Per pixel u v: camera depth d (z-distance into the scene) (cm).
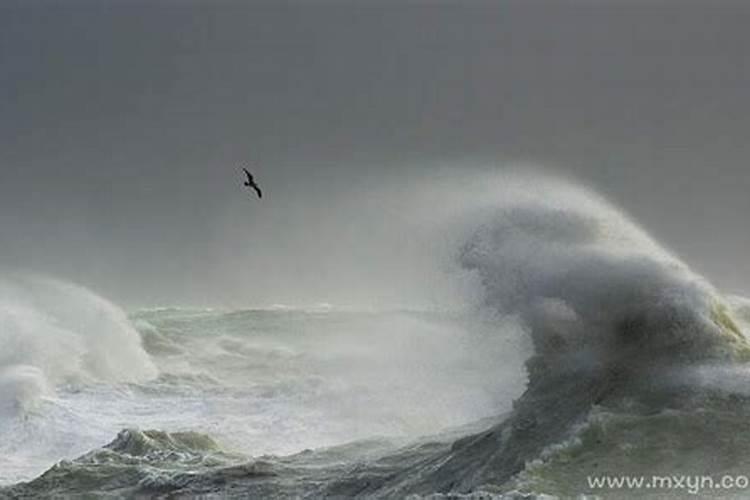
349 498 8038
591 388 8362
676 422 7869
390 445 9088
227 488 8400
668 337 8481
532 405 8462
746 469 7456
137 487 8544
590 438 7844
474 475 7888
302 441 10688
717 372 8169
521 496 7238
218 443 9900
